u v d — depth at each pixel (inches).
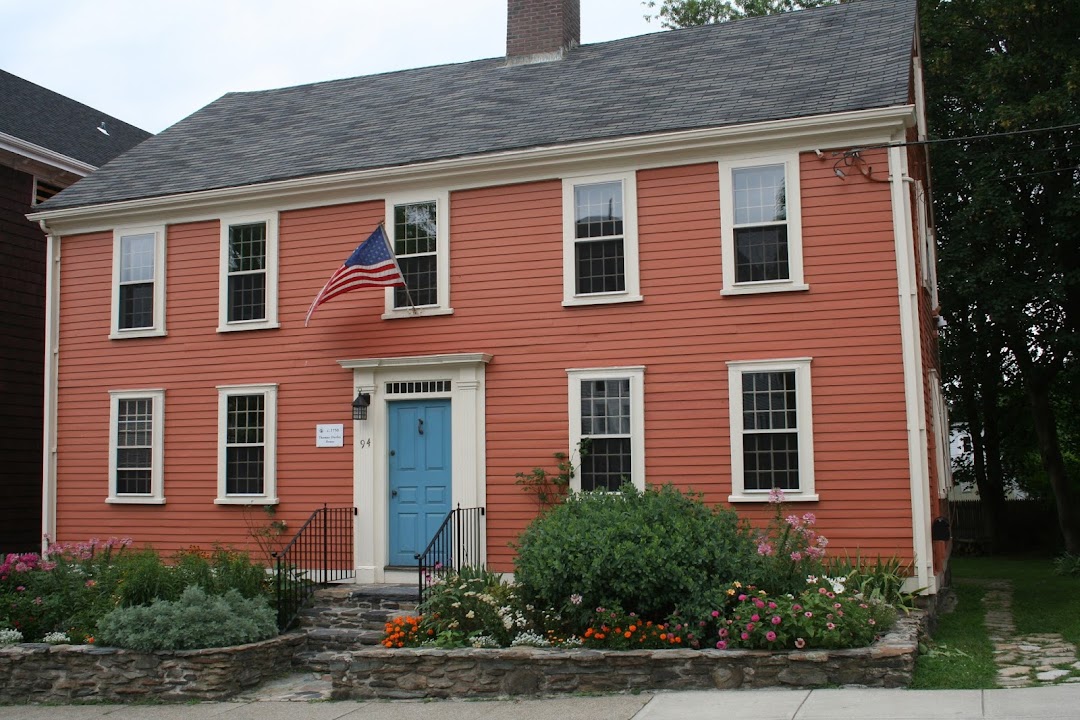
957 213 831.7
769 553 407.8
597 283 549.0
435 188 585.0
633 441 530.6
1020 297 814.5
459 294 574.2
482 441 558.3
